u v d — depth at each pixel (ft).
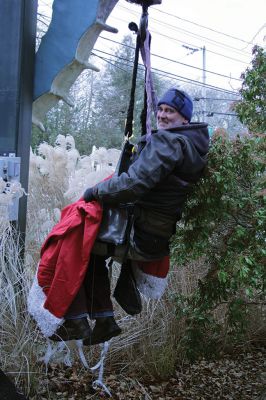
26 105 13.07
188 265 14.80
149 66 8.71
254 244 9.18
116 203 8.14
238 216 9.62
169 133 7.78
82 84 77.20
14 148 12.87
